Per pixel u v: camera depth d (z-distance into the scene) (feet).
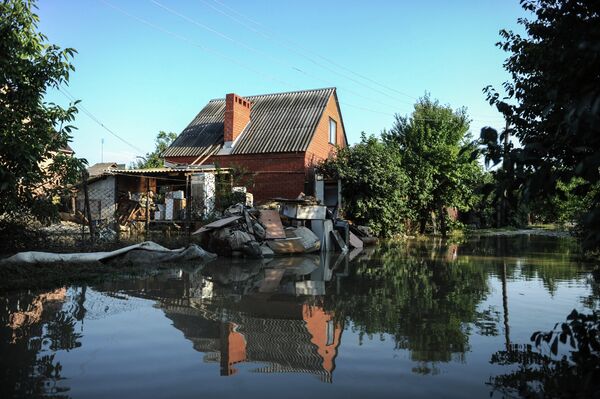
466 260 39.14
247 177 67.67
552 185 8.55
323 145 75.15
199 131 77.15
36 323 15.96
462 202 90.17
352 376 11.30
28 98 24.49
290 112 75.05
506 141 9.57
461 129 91.56
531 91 12.58
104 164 105.40
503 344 13.96
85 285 23.57
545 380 10.85
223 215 45.19
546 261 37.78
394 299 21.08
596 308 18.98
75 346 13.50
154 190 69.10
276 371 11.63
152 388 10.44
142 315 17.35
